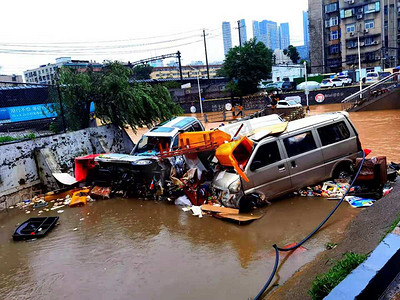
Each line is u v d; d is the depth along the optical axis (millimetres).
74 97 13867
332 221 6336
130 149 14961
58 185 10414
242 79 44938
